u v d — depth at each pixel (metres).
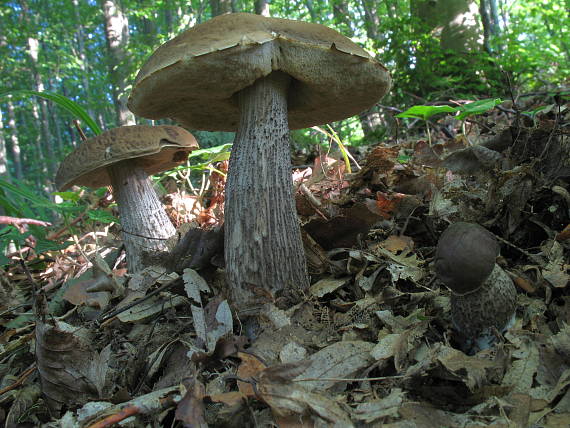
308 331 0.20
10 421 0.19
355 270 0.24
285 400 0.15
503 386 0.15
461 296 0.17
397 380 0.16
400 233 0.26
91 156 0.28
